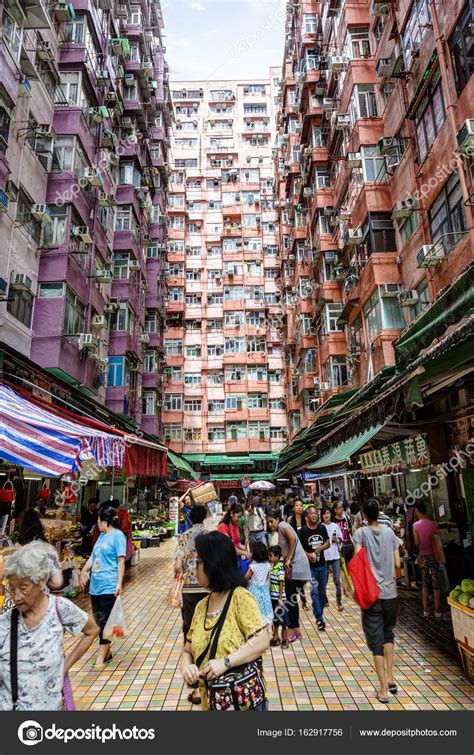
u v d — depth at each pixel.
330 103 17.33
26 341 11.28
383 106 13.96
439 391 6.48
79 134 13.41
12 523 8.30
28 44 11.79
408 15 11.55
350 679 4.45
